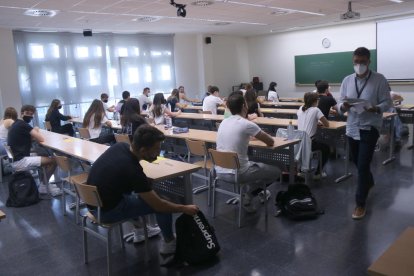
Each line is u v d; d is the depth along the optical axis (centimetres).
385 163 500
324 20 960
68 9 630
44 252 297
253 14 805
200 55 1162
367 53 297
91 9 644
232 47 1257
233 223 331
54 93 877
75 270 265
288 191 344
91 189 229
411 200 362
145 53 1036
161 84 1081
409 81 948
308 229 310
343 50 1066
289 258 263
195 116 648
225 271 251
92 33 925
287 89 1224
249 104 542
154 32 1033
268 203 376
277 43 1223
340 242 283
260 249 280
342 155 552
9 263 282
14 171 430
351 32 1042
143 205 248
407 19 927
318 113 422
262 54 1273
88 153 353
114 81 983
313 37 1127
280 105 852
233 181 313
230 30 1080
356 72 304
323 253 268
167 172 273
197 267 258
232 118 326
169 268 259
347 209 349
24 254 296
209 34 1162
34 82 843
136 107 450
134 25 864
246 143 318
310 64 1144
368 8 798
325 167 498
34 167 421
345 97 315
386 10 843
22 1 551
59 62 878
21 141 423
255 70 1305
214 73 1206
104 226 241
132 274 254
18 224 359
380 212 336
